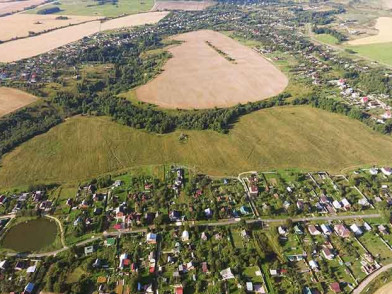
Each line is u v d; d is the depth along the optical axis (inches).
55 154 6835.6
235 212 5295.3
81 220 5123.0
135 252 4611.2
